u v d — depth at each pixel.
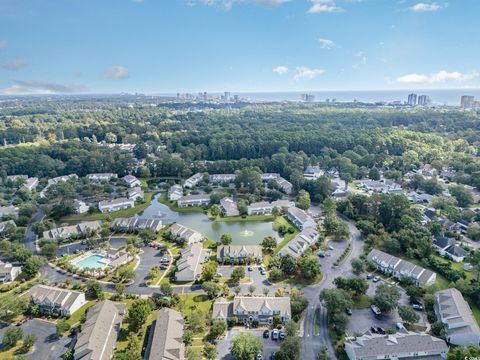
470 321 100.56
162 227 183.25
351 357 91.12
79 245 165.75
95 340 93.88
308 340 99.81
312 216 195.75
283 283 129.88
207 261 146.38
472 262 138.00
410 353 90.81
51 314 113.62
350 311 112.12
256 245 157.12
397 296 111.88
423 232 157.75
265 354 94.25
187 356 89.56
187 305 115.94
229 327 105.81
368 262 141.88
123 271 130.50
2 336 103.00
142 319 102.94
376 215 183.38
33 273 136.12
